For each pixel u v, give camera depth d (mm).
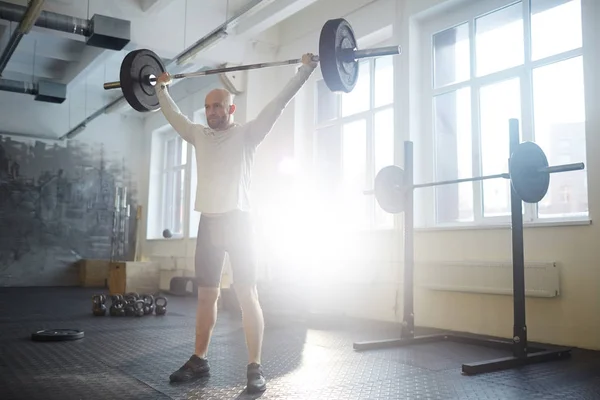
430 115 4770
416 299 4523
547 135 3924
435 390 2383
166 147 9906
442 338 3756
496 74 4273
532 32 4070
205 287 2525
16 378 2473
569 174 3783
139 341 3559
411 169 3783
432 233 4473
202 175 2430
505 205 4180
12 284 8906
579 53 3721
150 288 7344
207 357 3039
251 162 2469
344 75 2486
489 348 3457
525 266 3727
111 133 9844
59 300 6547
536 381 2572
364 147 5492
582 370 2820
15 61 8039
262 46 6617
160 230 9766
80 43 7434
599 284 3381
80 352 3146
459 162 4551
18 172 9008
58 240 9266
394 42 4980
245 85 6523
